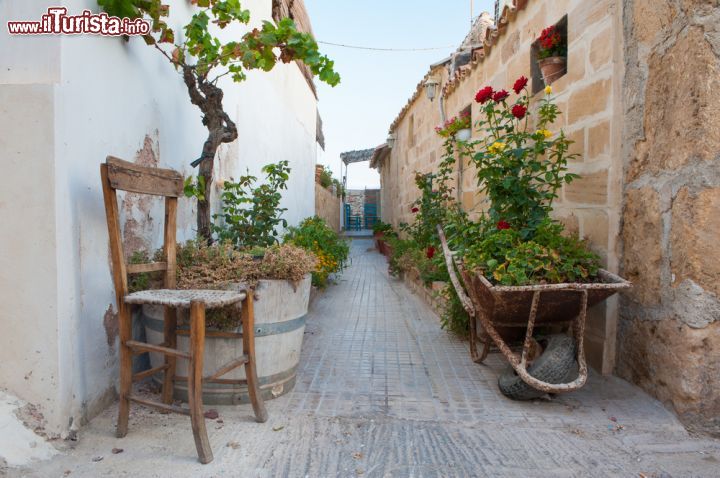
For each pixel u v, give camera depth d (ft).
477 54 19.89
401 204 42.63
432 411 8.98
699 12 7.92
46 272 7.18
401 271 27.66
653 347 9.16
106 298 8.62
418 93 33.09
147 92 10.34
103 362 8.54
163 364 8.69
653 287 9.16
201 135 13.91
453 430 8.18
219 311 8.50
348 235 79.56
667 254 8.75
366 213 108.78
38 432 7.18
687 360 8.21
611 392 9.70
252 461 7.08
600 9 10.78
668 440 7.86
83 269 7.89
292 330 9.53
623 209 10.19
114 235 7.54
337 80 10.78
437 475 6.81
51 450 7.06
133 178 7.93
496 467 7.02
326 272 21.50
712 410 8.10
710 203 7.97
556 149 12.73
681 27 8.34
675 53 8.53
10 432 6.89
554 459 7.25
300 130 31.94
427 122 31.24
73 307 7.58
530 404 9.30
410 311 18.52
